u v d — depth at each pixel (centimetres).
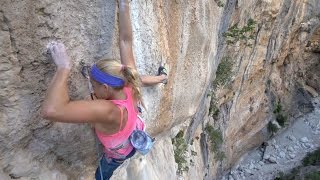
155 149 253
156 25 194
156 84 186
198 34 253
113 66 114
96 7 139
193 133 391
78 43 136
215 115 518
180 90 244
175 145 304
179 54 231
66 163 152
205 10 259
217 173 557
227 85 502
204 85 283
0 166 128
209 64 290
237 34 439
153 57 192
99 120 112
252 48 533
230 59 477
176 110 249
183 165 316
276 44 595
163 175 255
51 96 110
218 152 517
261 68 590
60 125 138
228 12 381
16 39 117
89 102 110
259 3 488
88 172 164
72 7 131
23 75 122
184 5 226
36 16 121
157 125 227
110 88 113
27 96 125
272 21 542
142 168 215
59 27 128
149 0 185
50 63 127
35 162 138
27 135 131
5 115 122
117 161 132
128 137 118
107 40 148
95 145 157
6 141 125
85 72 139
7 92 120
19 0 115
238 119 599
